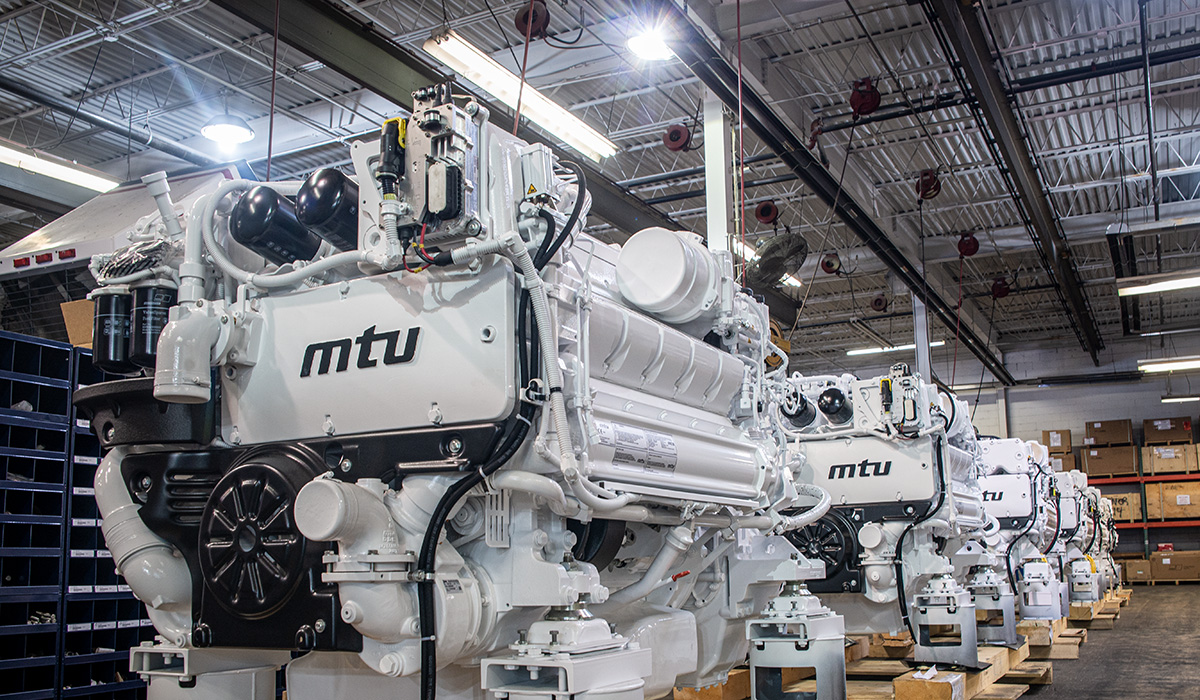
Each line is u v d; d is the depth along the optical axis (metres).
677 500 3.46
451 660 2.64
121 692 5.03
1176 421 21.58
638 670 2.89
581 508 2.84
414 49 9.02
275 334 2.93
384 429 2.71
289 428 2.85
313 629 2.59
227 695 3.01
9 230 13.62
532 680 2.71
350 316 2.81
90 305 4.20
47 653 4.77
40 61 9.79
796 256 10.60
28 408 4.70
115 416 3.03
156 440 2.94
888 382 6.55
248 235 2.89
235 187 3.03
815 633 4.39
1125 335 18.98
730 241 9.04
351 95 10.34
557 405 2.55
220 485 2.78
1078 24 9.19
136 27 8.71
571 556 2.93
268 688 3.16
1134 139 11.73
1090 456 22.05
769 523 4.29
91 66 9.93
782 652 4.40
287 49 9.31
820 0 8.20
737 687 5.16
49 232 4.07
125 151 11.91
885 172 12.48
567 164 2.95
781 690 4.52
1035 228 12.66
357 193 2.80
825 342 22.36
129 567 2.98
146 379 2.94
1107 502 17.36
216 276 3.08
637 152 11.94
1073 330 21.38
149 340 2.96
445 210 2.50
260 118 11.14
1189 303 18.91
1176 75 10.34
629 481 3.14
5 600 4.45
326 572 2.52
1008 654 7.10
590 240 3.72
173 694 3.00
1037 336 22.67
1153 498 21.56
